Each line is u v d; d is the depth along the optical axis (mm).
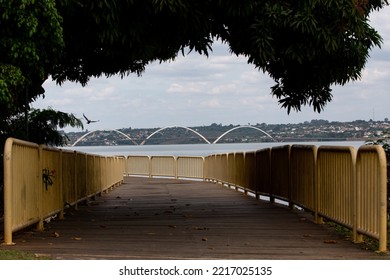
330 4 11523
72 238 9969
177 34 11859
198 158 30422
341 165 9969
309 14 11516
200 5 11523
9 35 9609
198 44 12336
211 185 25594
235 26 12305
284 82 14234
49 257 8023
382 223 8250
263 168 17031
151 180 30938
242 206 15547
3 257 7793
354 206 9211
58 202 12531
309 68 13430
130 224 11906
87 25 11664
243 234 10445
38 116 16922
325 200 11078
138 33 11523
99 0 10805
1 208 12898
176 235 10359
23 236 10086
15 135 13992
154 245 9266
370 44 12781
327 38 11711
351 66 12883
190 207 15500
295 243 9422
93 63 14531
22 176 9742
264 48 11859
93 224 11922
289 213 13672
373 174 8508
